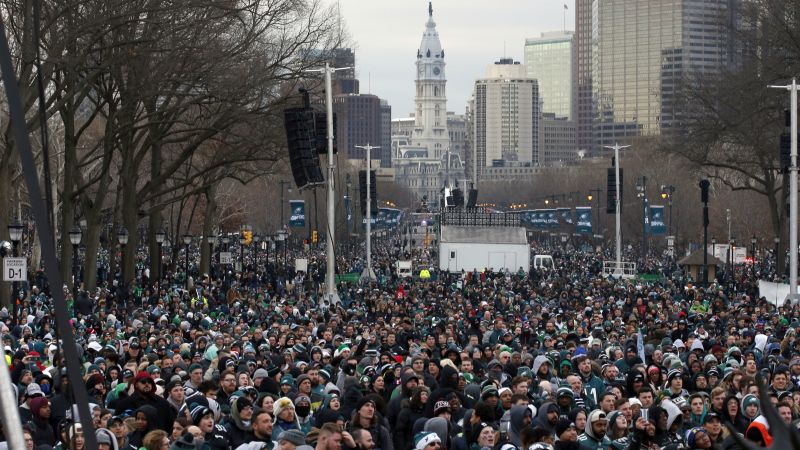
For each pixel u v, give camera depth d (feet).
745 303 234.17
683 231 633.61
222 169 358.23
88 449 25.38
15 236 208.23
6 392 25.38
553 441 71.82
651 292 301.43
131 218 287.28
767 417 24.30
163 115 282.15
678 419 74.79
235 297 272.51
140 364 102.68
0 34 25.79
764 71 340.18
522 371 98.48
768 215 577.43
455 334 153.99
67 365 25.77
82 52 217.56
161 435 61.31
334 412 80.89
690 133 360.07
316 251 649.61
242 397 73.10
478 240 446.19
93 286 267.59
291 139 213.46
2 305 209.15
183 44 243.81
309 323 174.40
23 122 26.03
